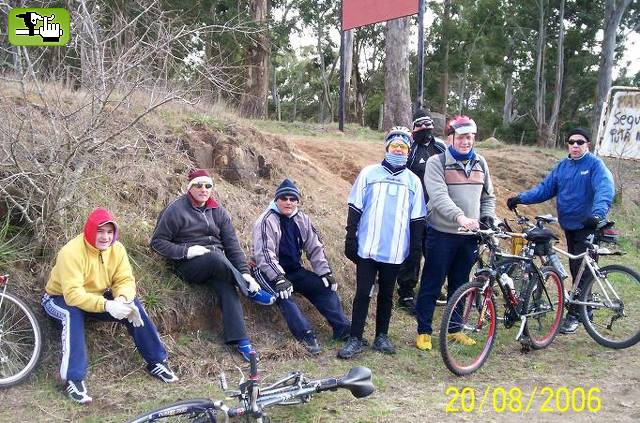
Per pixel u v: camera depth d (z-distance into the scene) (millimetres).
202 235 5086
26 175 4523
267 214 5418
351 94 38969
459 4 34875
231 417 3359
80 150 4781
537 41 35875
